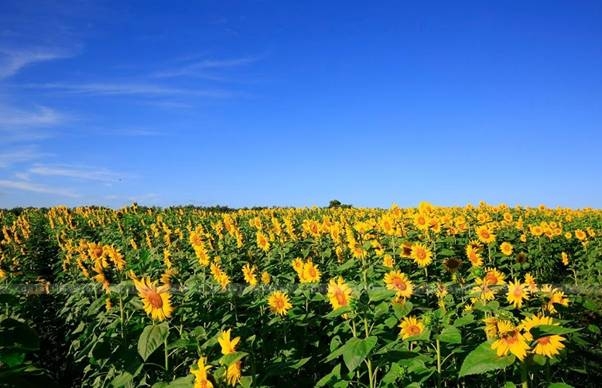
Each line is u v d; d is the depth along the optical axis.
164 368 5.20
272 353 6.04
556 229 13.91
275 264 10.36
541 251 12.97
